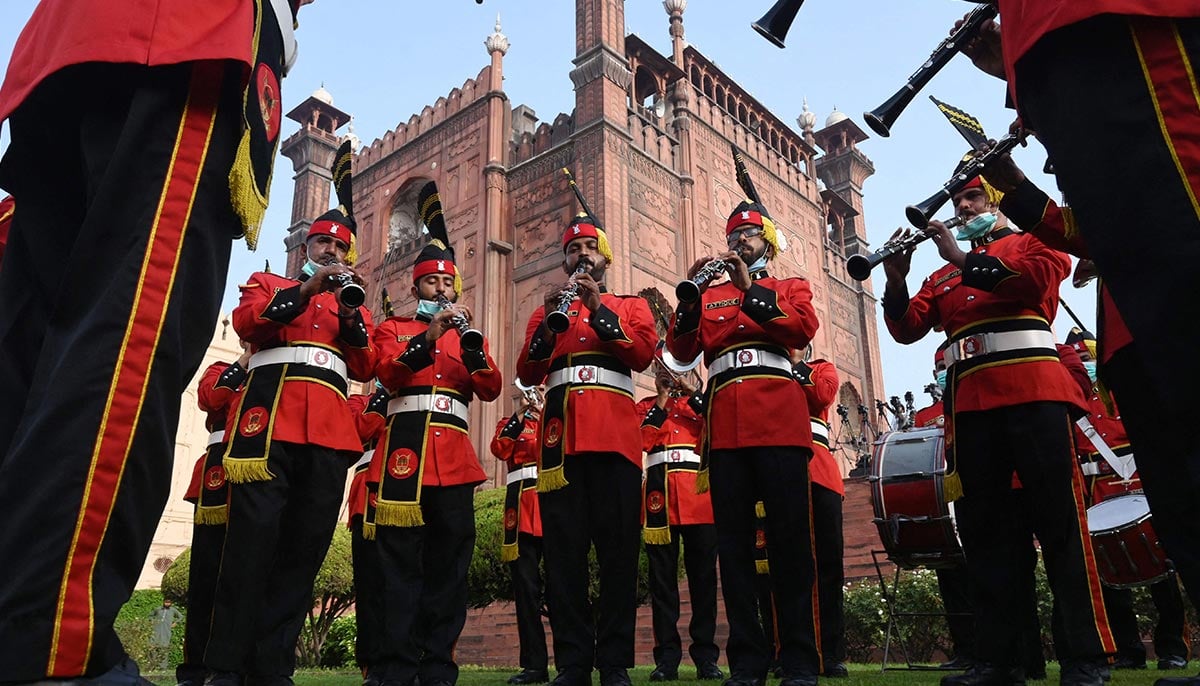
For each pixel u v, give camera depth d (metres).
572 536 4.28
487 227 22.55
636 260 20.78
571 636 4.11
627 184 21.31
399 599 4.68
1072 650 3.57
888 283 4.11
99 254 1.94
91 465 1.76
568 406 4.41
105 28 2.05
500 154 23.48
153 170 2.03
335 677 7.27
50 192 2.23
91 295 1.92
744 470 4.12
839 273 29.88
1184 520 2.50
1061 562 3.65
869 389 29.23
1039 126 2.23
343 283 4.02
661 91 24.30
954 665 6.83
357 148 29.55
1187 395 1.87
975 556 3.82
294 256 27.56
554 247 21.33
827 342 27.66
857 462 24.95
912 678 5.13
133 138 2.02
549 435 4.44
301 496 4.08
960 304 3.97
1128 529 5.18
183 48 2.07
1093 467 6.56
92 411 1.79
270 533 3.84
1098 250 2.04
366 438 5.80
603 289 5.00
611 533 4.29
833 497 6.21
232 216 2.24
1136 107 1.99
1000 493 3.81
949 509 5.94
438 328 4.84
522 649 7.20
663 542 6.80
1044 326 3.84
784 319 4.14
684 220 22.75
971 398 3.81
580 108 22.05
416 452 4.94
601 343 4.58
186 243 2.05
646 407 8.02
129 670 1.83
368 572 5.77
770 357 4.23
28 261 2.20
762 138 28.06
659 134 23.09
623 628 4.21
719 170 24.81
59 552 1.69
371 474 5.28
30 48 2.20
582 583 4.24
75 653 1.67
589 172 21.03
